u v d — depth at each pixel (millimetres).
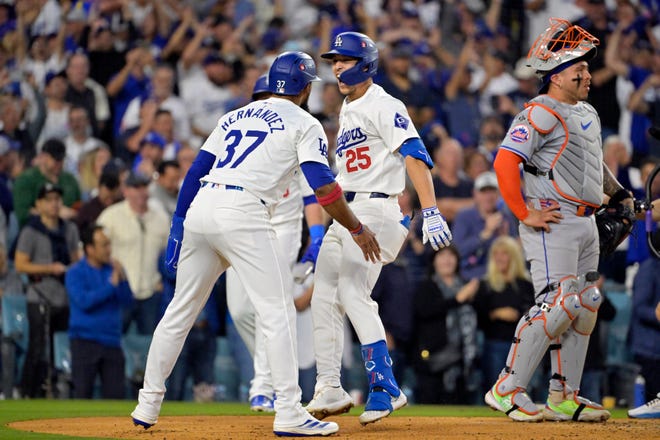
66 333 32250
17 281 33156
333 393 18438
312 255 22828
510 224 35562
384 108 17562
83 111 40094
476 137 44844
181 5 45969
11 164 37312
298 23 48094
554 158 18656
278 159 16281
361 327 17766
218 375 33094
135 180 33656
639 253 35719
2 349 31984
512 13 50281
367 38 18047
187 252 16531
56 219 33062
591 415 19125
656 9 49438
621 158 41062
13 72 42688
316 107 44781
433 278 32281
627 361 34562
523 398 19250
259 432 17000
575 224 18688
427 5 49031
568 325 18812
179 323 16703
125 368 31875
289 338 16125
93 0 44219
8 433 16969
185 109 42562
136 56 42750
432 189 17328
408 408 26984
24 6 43750
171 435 16469
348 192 18000
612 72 47000
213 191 16297
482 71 47281
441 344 31734
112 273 31734
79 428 18031
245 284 16250
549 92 19016
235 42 46188
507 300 31844
